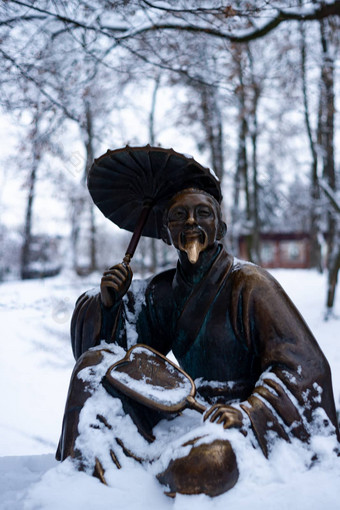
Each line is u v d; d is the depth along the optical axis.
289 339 2.17
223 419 1.89
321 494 1.77
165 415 2.27
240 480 1.82
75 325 2.57
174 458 1.81
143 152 2.35
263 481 1.85
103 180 2.53
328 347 8.71
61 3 3.93
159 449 2.05
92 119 6.73
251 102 10.56
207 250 2.36
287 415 2.01
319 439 2.04
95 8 4.09
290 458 1.94
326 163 13.53
